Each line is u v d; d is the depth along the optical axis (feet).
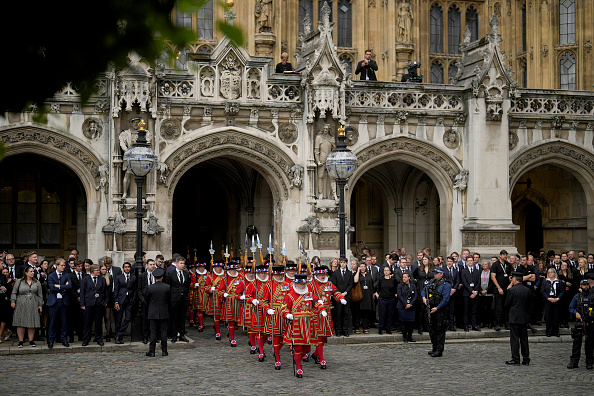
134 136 76.79
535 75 116.47
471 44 90.58
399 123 85.87
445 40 120.98
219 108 80.69
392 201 101.81
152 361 53.36
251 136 81.56
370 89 85.30
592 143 91.97
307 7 114.21
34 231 91.35
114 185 77.25
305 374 48.78
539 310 72.90
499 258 69.82
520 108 89.76
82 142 77.30
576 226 97.91
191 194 105.09
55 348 56.95
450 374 49.06
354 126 84.69
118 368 50.44
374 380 46.85
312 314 47.83
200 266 74.74
